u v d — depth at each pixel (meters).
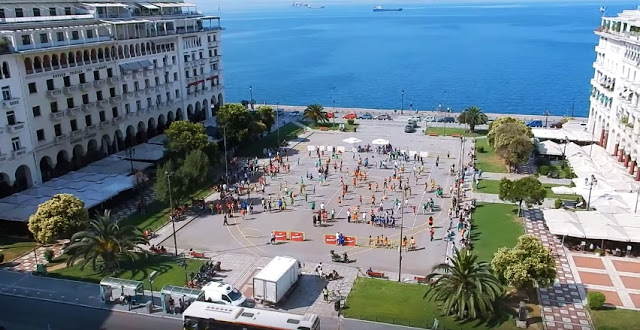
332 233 73.69
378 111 163.38
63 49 91.19
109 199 84.19
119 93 106.50
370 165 107.44
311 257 66.25
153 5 122.94
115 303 55.84
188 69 129.88
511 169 102.31
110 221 63.03
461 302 49.81
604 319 51.34
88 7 105.44
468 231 70.56
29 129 85.75
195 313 47.41
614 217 68.88
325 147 119.62
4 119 81.31
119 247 61.22
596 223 67.25
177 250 68.56
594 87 118.94
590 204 73.88
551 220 68.56
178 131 93.44
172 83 123.88
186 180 78.50
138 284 55.56
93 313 53.94
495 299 51.56
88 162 99.69
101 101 100.81
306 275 61.47
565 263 63.28
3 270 63.25
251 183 96.12
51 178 91.69
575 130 120.56
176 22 124.69
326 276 60.50
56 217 63.97
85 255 60.19
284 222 77.94
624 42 99.94
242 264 64.50
